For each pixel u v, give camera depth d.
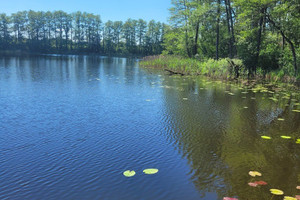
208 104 7.89
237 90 10.84
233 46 23.58
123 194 2.84
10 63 23.78
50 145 4.34
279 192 2.82
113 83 12.15
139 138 4.76
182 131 5.23
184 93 9.80
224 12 22.84
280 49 16.69
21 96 8.40
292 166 3.66
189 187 3.03
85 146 4.31
